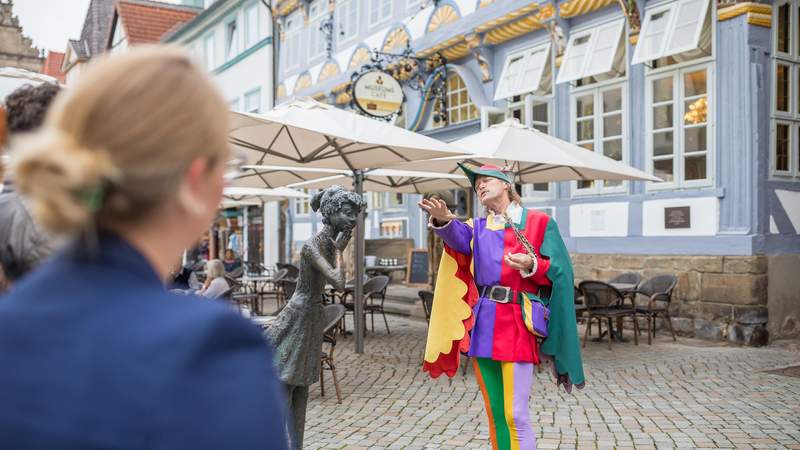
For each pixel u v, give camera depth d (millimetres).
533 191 12156
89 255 791
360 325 8734
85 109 769
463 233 3707
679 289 9789
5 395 731
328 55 19141
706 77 9609
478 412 5797
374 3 16938
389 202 17141
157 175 792
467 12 13492
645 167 10406
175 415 727
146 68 805
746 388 6484
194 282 7992
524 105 12375
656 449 4703
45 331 754
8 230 1614
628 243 10594
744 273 9023
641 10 10328
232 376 765
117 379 731
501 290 3551
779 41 9453
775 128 9305
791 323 9312
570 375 3533
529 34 12477
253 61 23875
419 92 15391
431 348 3795
